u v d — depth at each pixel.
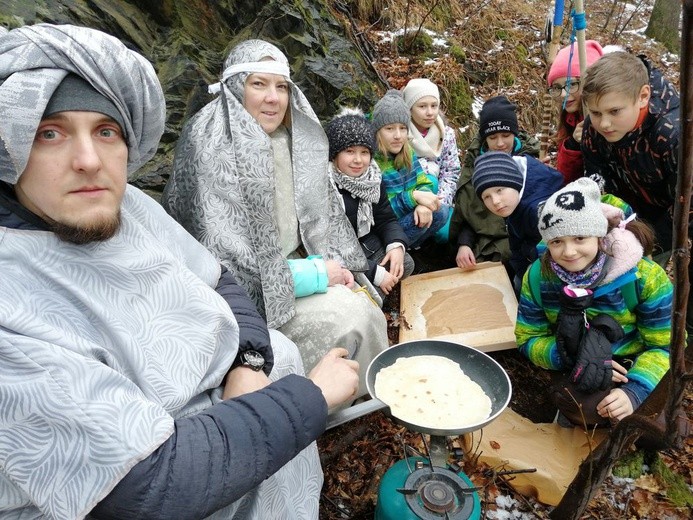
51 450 0.85
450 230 3.00
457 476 1.38
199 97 2.64
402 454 1.89
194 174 1.84
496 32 5.52
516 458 1.83
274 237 1.88
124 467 0.86
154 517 0.89
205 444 0.94
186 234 1.43
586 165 2.48
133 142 1.04
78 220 0.94
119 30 2.54
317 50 3.38
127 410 0.89
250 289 1.87
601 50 3.02
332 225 2.27
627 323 1.87
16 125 0.85
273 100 1.93
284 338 1.57
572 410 1.85
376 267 2.48
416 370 1.52
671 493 1.82
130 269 1.06
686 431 1.32
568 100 2.89
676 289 0.99
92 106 0.90
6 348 0.84
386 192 2.69
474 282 2.63
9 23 2.06
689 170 0.84
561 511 1.64
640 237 1.80
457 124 4.47
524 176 2.35
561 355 1.87
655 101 2.02
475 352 1.54
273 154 2.08
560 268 1.83
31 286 0.94
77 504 0.85
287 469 1.31
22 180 0.92
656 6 8.02
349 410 1.27
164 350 1.09
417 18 5.02
